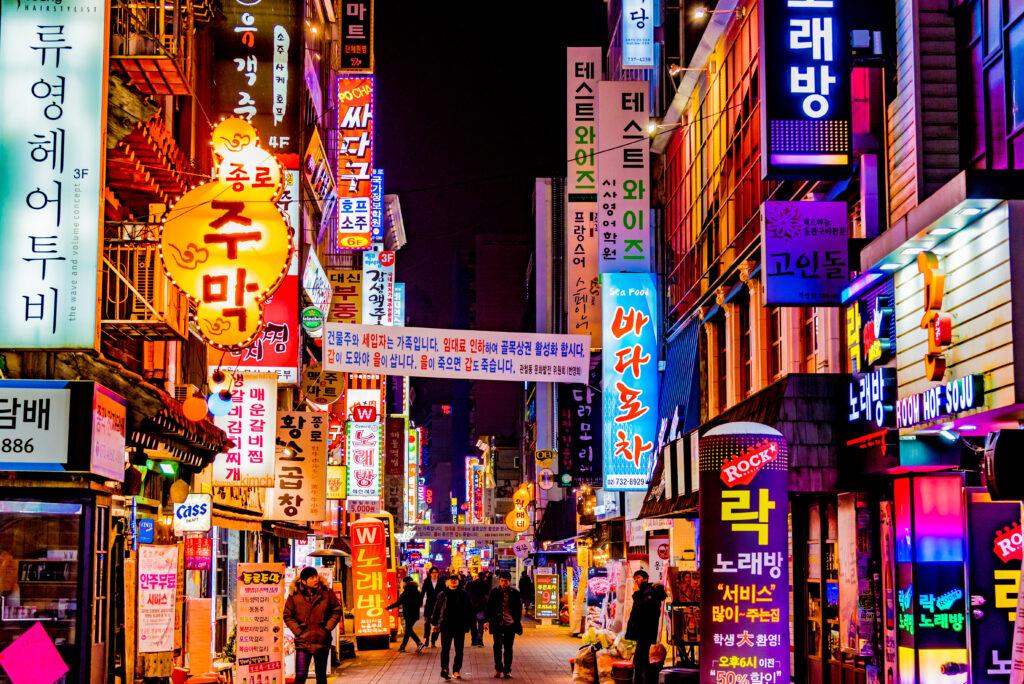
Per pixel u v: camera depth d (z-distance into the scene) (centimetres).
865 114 1552
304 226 2884
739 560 1251
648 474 2727
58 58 1271
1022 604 1039
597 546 4056
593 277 3192
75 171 1259
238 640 1755
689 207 2947
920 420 1243
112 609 1501
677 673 1620
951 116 1433
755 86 2241
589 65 3170
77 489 1277
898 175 1492
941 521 1405
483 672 2514
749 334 2411
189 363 2048
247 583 1769
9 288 1239
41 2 1275
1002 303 1096
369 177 3378
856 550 1584
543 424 6600
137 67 1454
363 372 2042
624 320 2770
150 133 1405
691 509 1836
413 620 3138
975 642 1307
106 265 1411
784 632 1248
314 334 2770
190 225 1462
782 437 1283
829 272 1538
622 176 2786
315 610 1705
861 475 1527
